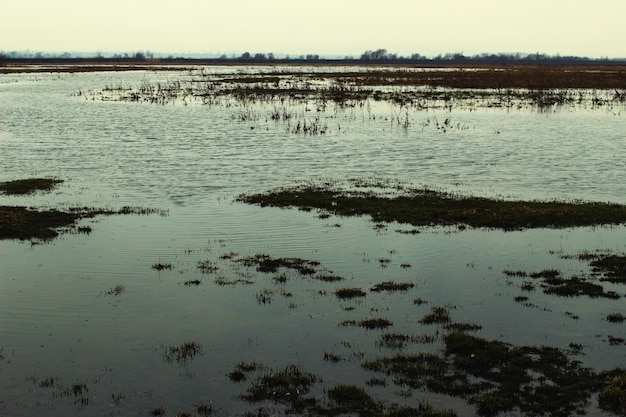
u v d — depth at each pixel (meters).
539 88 84.38
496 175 30.05
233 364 11.76
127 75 128.00
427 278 16.33
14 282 15.98
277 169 31.50
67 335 13.03
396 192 26.28
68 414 10.09
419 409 10.14
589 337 12.77
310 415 10.04
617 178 29.34
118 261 17.58
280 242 19.39
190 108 61.53
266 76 118.19
